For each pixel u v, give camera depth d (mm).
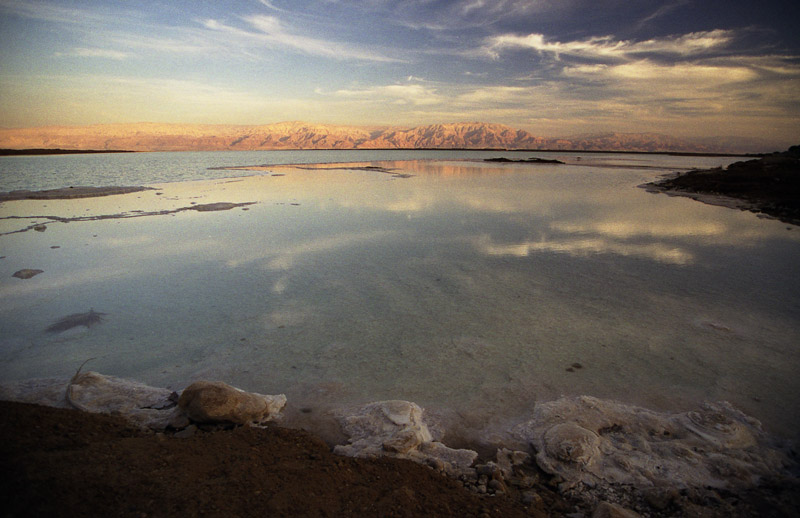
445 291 5984
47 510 1899
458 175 28703
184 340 4512
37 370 3887
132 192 18094
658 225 10742
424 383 3730
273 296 5793
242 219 11562
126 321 4984
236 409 3119
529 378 3793
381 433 3029
